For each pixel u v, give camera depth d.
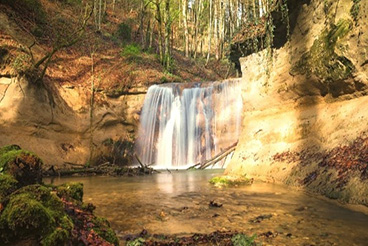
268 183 8.00
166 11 28.02
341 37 6.58
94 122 15.69
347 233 3.72
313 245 3.35
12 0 15.86
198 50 37.75
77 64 17.48
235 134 16.44
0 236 1.94
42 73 13.13
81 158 14.43
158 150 17.78
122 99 17.67
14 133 11.94
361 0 6.14
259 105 10.48
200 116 17.66
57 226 2.18
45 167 12.19
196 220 4.65
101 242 2.51
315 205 5.29
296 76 8.45
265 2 10.16
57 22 19.41
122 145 16.69
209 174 12.30
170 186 8.62
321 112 7.58
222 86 17.58
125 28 27.61
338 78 6.72
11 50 12.80
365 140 5.48
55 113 13.83
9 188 2.35
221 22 32.41
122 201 6.33
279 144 8.86
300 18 8.34
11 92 12.12
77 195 3.34
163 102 18.48
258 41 10.51
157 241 3.55
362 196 4.75
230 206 5.57
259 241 3.53
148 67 21.72
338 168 5.77
